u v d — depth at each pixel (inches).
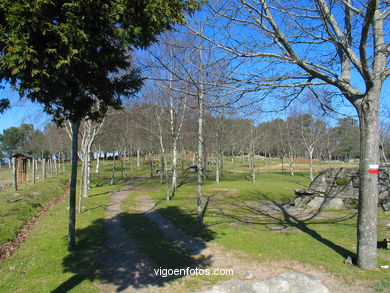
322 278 194.1
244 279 198.5
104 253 261.6
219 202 605.6
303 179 1157.7
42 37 140.6
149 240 307.0
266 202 595.8
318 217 402.6
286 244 270.7
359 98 213.0
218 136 1000.2
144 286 191.2
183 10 167.6
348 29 222.1
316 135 1160.2
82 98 184.4
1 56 128.0
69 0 144.3
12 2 128.7
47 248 275.1
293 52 213.3
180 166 1871.3
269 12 203.5
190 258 245.8
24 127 1797.5
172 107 684.7
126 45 165.3
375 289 174.7
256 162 2417.6
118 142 1279.5
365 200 207.0
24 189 719.7
